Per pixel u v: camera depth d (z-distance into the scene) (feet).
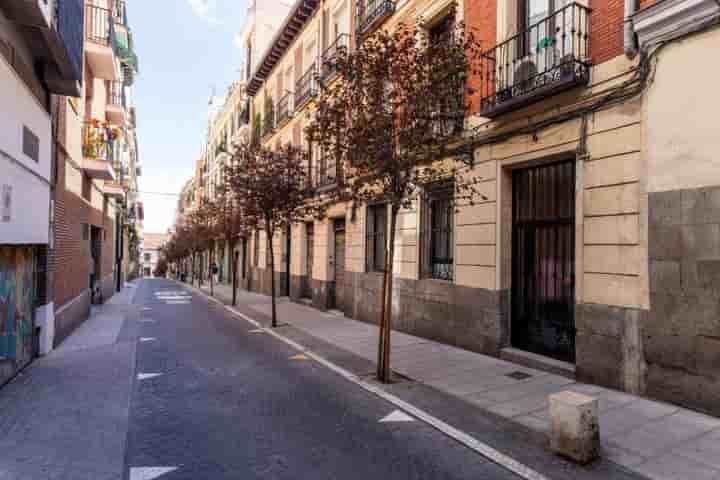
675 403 16.01
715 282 14.92
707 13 15.20
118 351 26.73
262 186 37.91
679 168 16.05
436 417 15.62
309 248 55.72
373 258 39.45
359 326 36.86
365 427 14.83
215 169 125.18
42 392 18.22
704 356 15.19
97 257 54.19
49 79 23.84
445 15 30.30
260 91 79.87
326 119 20.48
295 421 15.33
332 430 14.55
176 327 37.22
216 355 26.05
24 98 19.81
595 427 12.30
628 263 17.65
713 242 15.01
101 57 41.55
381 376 20.35
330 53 49.19
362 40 20.95
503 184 24.66
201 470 11.63
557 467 11.85
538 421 15.21
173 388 19.13
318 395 18.34
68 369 22.09
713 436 13.47
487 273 25.05
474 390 18.71
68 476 11.25
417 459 12.45
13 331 20.49
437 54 19.25
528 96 21.42
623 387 17.71
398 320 33.40
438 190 30.12
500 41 24.98
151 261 326.24
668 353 16.21
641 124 17.40
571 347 21.38
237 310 49.52
